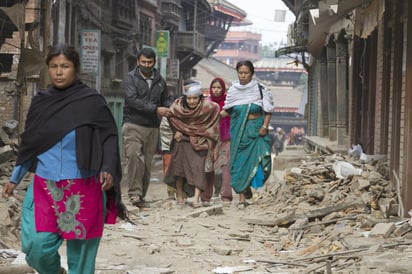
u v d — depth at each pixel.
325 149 21.55
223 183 13.43
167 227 10.66
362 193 11.87
